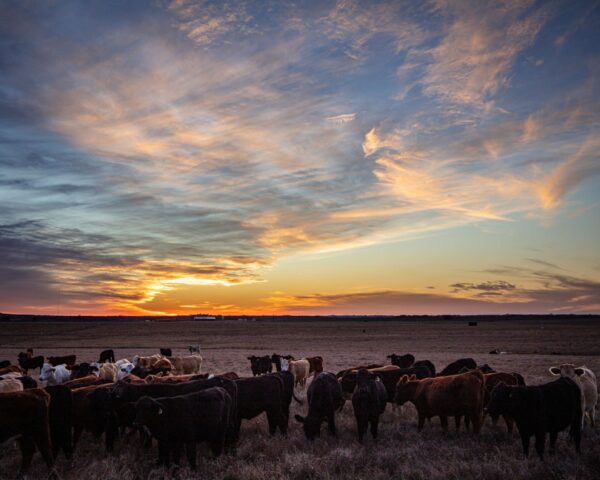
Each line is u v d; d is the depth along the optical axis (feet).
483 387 37.88
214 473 29.07
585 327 346.13
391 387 47.62
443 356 130.31
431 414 39.65
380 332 310.45
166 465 30.32
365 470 28.43
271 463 30.12
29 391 30.17
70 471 29.71
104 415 34.91
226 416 33.37
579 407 32.55
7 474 29.91
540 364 102.99
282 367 77.97
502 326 387.96
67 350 181.27
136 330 359.87
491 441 35.81
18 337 281.33
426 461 30.09
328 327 400.67
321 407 37.99
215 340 245.65
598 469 28.71
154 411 29.27
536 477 27.14
